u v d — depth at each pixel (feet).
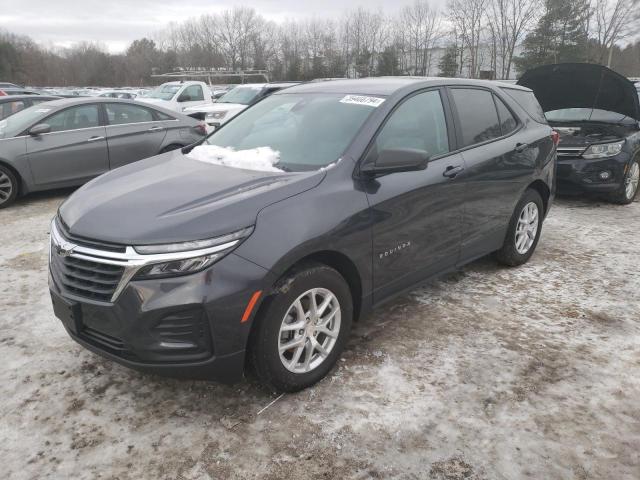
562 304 13.16
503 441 8.36
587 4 153.89
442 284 14.51
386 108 11.21
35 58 266.98
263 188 9.23
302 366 9.53
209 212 8.46
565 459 7.98
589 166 22.35
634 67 148.56
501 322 12.23
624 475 7.66
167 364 8.22
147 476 7.75
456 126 12.78
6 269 15.83
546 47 161.99
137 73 273.54
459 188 12.23
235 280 8.16
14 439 8.53
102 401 9.48
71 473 7.82
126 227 8.39
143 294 7.98
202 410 9.20
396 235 10.73
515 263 15.56
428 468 7.83
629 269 15.53
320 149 10.70
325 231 9.19
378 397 9.46
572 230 19.66
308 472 7.79
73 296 8.66
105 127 25.86
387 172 10.26
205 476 7.75
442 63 191.72
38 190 24.29
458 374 10.14
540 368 10.32
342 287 9.78
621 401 9.30
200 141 13.62
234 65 252.62
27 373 10.34
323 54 213.05
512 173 14.08
